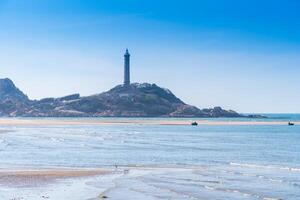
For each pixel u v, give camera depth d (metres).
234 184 37.81
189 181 39.47
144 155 67.50
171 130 169.62
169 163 56.84
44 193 32.69
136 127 197.00
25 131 147.25
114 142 97.25
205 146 88.69
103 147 82.50
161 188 35.22
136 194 32.38
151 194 32.44
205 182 38.88
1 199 29.88
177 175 43.78
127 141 101.38
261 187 36.25
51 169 48.53
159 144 92.69
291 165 56.09
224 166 53.75
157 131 159.38
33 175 42.41
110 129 173.12
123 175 43.53
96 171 46.47
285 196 32.28
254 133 149.12
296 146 90.31
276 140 111.00
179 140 107.75
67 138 110.44
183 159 62.31
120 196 31.56
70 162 56.62
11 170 47.03
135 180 39.91
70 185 36.66
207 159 62.69
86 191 33.66
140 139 110.12
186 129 179.88
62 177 41.41
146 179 40.62
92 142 96.31
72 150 74.81
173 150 77.69
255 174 45.16
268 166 53.75
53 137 113.88
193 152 74.25
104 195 31.83
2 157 62.16
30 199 30.05
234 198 31.34
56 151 72.44
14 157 62.22
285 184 38.00
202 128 191.38
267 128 195.25
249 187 36.22
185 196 31.73
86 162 56.84
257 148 84.31
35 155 65.31
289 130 174.62
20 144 86.75
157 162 58.00
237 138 119.31
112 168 50.09
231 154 71.44
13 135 121.19
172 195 32.06
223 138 118.81
